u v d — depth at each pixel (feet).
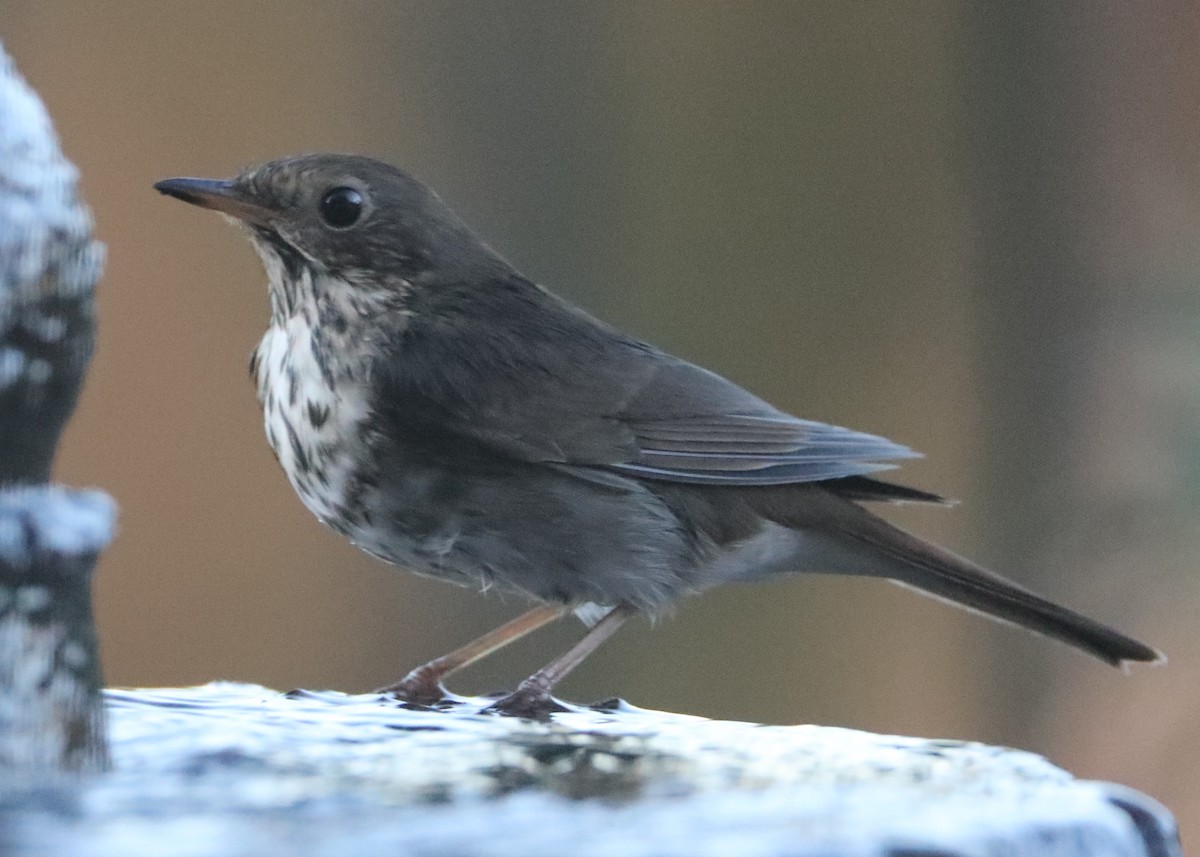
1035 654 46.16
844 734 17.98
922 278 47.75
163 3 50.78
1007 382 48.01
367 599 47.67
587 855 10.76
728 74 46.78
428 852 10.89
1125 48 49.78
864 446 26.50
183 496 49.14
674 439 26.08
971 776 14.74
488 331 26.30
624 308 46.42
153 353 49.39
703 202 46.60
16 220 13.62
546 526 25.52
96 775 14.30
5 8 49.96
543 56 47.24
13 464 13.89
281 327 26.55
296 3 50.55
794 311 46.78
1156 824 14.03
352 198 26.45
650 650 43.50
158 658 48.16
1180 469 46.34
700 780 14.42
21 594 13.74
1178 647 46.21
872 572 26.76
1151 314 47.67
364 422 25.36
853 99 47.39
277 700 21.01
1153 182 49.32
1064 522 47.29
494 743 16.92
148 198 50.03
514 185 47.16
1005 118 48.44
